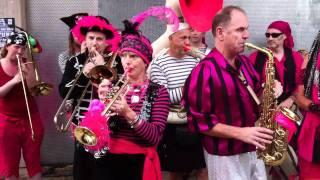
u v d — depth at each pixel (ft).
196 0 14.98
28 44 16.17
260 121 11.64
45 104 21.13
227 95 11.10
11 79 16.11
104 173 11.73
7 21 19.03
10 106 16.24
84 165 13.55
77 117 13.74
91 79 12.08
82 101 13.73
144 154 11.70
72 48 17.07
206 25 14.69
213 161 11.49
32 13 20.71
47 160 21.39
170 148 15.31
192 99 11.32
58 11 20.79
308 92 13.37
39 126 16.79
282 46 17.49
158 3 20.66
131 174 11.82
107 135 10.99
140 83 11.80
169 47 15.58
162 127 11.72
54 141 21.36
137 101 11.66
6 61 16.03
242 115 11.23
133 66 11.55
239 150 11.30
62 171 20.85
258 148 11.45
